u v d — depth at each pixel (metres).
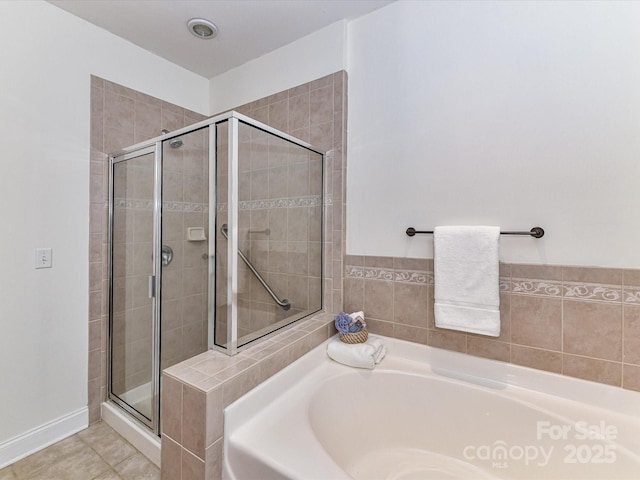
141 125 2.06
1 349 1.50
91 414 1.83
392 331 1.71
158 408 1.64
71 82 1.73
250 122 1.48
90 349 1.83
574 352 1.29
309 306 1.86
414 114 1.64
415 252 1.64
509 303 1.42
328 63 1.86
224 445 1.07
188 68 2.32
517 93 1.39
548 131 1.32
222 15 1.76
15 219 1.54
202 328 1.68
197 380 1.08
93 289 1.84
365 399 1.51
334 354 1.59
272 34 1.93
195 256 1.66
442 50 1.56
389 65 1.71
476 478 1.30
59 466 1.49
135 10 1.71
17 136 1.53
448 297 1.45
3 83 1.49
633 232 1.19
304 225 1.81
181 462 1.08
